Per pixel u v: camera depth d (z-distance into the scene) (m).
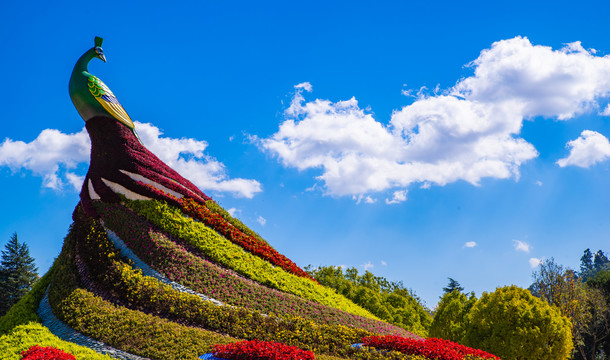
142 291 18.30
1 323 19.47
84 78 24.95
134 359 14.20
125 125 25.59
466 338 24.33
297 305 21.12
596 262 96.94
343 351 15.96
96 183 24.70
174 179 26.59
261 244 26.86
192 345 14.95
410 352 16.28
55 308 18.45
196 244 22.62
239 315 17.94
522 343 22.05
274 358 14.02
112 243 21.91
